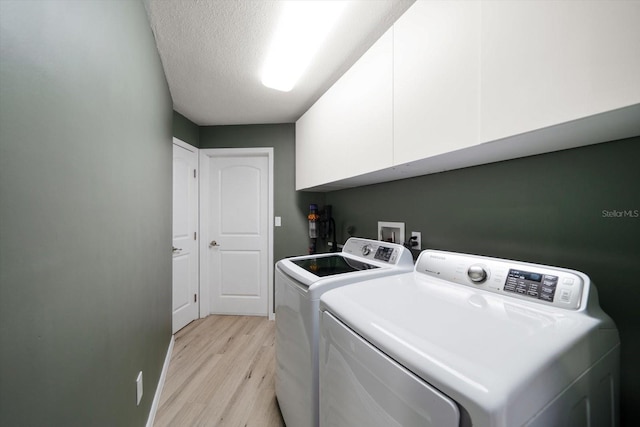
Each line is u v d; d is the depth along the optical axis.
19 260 0.51
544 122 0.65
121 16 1.01
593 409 0.61
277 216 2.89
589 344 0.60
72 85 0.69
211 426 1.41
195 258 2.84
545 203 1.00
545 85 0.65
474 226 1.27
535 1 0.67
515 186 1.10
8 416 0.47
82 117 0.74
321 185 2.04
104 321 0.87
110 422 0.90
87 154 0.77
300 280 1.17
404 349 0.55
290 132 2.87
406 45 1.09
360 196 2.15
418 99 1.03
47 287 0.59
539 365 0.48
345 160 1.58
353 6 1.21
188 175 2.75
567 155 0.94
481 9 0.79
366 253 1.55
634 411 0.80
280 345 1.45
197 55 1.63
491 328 0.62
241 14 1.29
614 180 0.83
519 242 1.09
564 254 0.95
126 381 1.06
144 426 1.30
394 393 0.56
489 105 0.78
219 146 2.90
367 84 1.35
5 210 0.48
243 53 1.61
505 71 0.73
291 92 2.11
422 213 1.57
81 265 0.73
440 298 0.83
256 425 1.41
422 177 1.56
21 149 0.52
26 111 0.53
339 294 0.88
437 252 1.10
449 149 0.90
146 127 1.37
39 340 0.56
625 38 0.53
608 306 0.85
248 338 2.43
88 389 0.76
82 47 0.74
